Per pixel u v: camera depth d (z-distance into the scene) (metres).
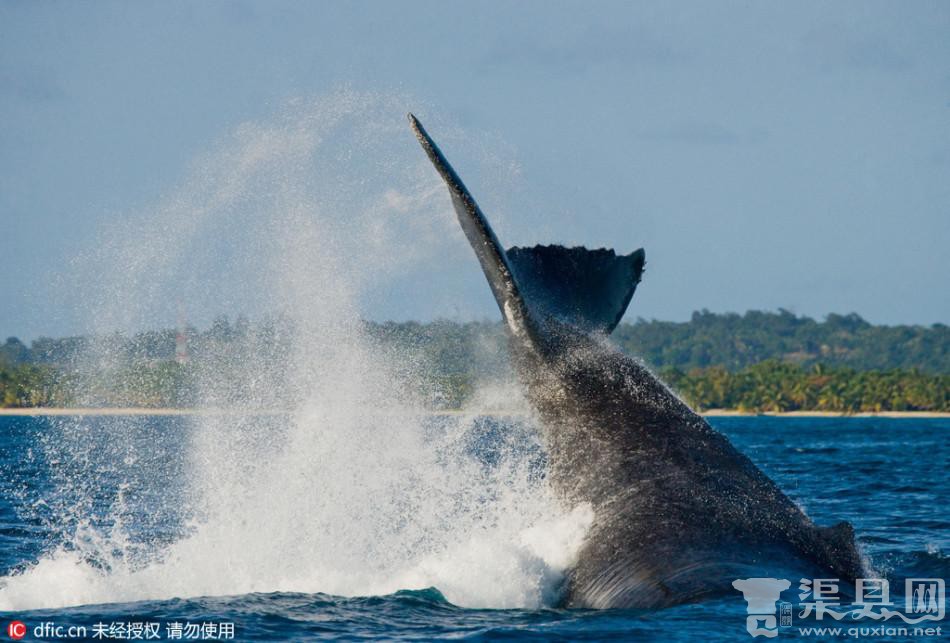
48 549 73.69
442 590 51.94
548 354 53.41
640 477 50.03
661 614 43.44
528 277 55.50
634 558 47.19
